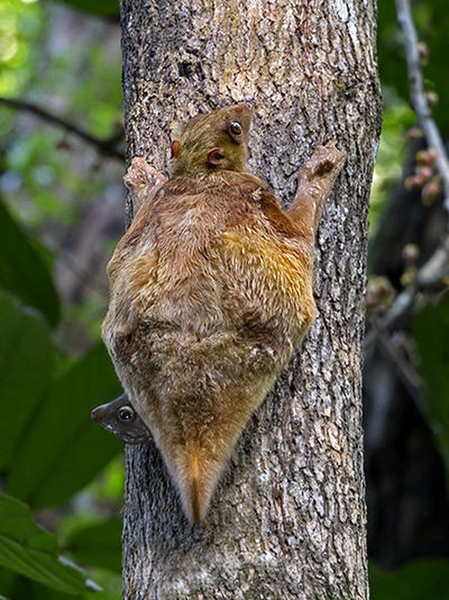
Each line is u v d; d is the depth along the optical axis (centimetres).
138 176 745
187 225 665
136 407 656
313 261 699
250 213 677
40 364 1195
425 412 1484
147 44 781
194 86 752
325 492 659
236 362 632
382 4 1616
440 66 1627
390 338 1644
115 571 1199
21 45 2975
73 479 1177
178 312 636
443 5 1684
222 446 629
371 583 1245
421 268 1725
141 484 687
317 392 682
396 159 2208
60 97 3052
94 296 3123
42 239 3081
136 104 776
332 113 746
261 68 748
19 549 948
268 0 762
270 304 645
